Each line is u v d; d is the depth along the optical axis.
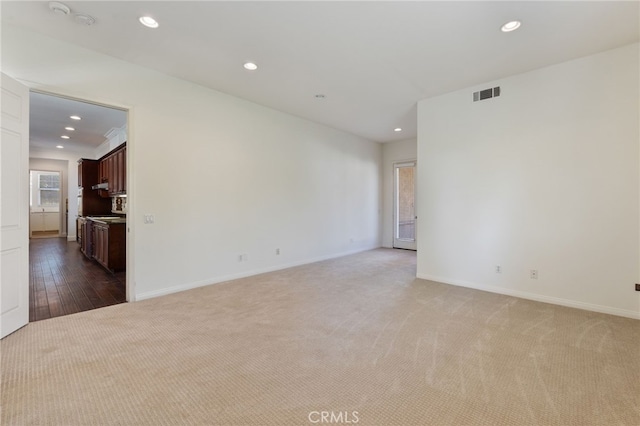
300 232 5.70
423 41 2.98
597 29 2.77
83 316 3.10
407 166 7.53
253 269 4.87
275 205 5.21
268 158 5.07
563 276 3.48
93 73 3.20
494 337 2.64
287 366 2.18
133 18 2.62
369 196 7.52
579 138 3.35
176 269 3.93
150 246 3.68
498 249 3.95
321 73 3.72
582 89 3.32
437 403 1.77
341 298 3.73
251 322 2.97
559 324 2.92
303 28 2.77
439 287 4.21
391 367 2.17
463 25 2.71
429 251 4.61
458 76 3.79
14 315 2.71
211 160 4.27
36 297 3.74
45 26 2.76
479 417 1.66
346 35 2.88
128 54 3.27
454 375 2.06
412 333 2.73
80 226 7.52
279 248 5.30
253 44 3.05
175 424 1.60
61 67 3.00
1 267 2.56
